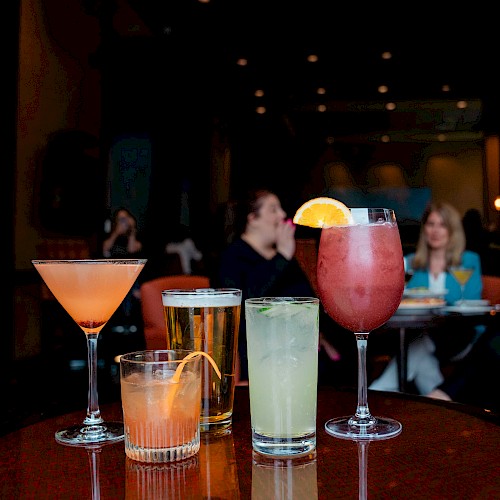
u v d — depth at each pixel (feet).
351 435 2.83
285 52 21.89
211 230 24.77
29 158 16.35
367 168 28.96
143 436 2.54
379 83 25.25
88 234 18.83
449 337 10.37
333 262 3.01
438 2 17.60
